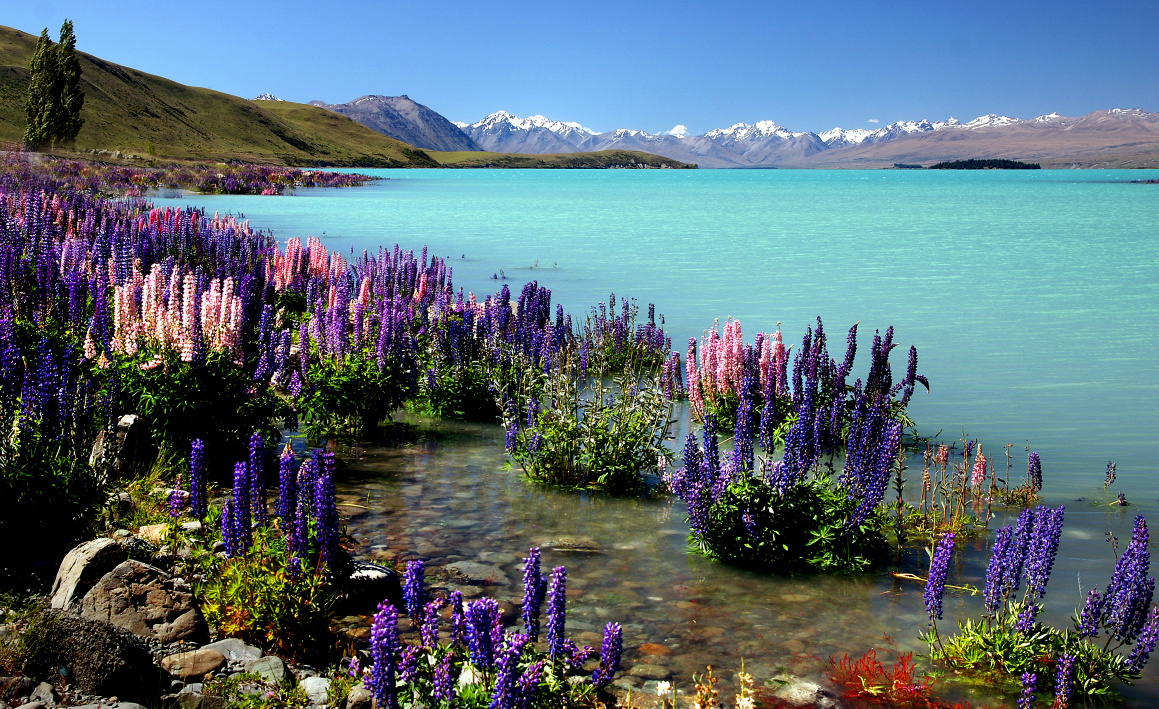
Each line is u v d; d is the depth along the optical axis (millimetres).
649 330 18578
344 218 57750
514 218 66188
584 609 7461
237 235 22734
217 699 5242
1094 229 59344
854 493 9188
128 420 9383
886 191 154625
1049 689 6500
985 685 6496
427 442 12938
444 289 19234
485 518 9688
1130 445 13188
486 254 38594
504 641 5445
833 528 8836
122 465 9133
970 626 7066
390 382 13047
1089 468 12211
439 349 14953
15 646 5461
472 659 5102
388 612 4969
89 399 9352
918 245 46281
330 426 12852
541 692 5488
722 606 7691
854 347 13852
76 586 6238
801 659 6727
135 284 10969
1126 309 25406
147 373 9781
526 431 11688
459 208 77812
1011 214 79062
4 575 6695
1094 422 14398
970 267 35750
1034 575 7035
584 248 42594
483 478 11266
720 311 24422
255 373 11469
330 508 6680
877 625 7426
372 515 9508
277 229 46406
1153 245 46438
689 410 15250
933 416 14797
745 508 8852
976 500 10820
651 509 10469
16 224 20016
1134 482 11609
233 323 10602
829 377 13820
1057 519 7160
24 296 12086
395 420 14164
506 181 196375
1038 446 13188
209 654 5734
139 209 33812
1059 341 20875
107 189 52156
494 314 16125
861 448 9539
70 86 107688
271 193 85375
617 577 8234
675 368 15273
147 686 5332
